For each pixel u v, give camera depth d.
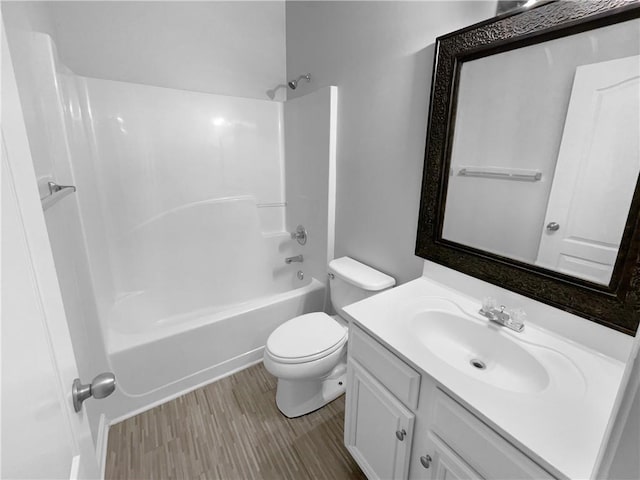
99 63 1.75
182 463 1.37
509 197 1.05
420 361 0.88
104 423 1.49
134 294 2.01
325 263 2.13
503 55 1.00
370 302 1.20
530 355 0.93
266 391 1.79
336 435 1.53
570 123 0.88
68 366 0.59
